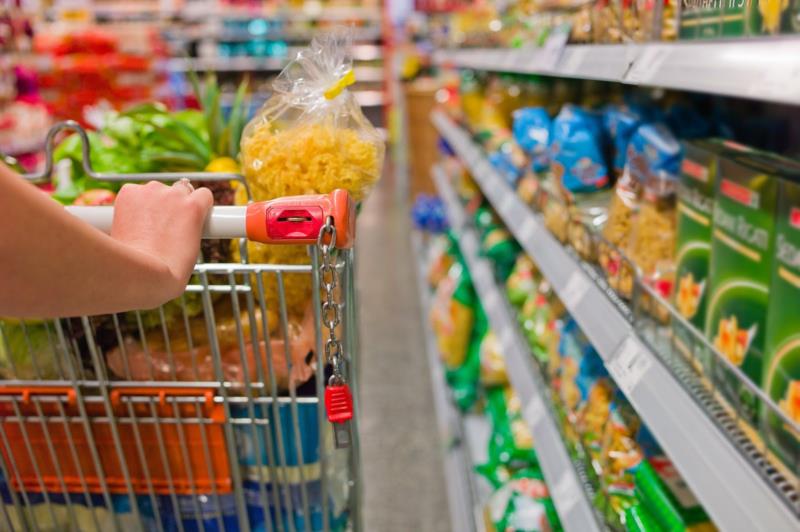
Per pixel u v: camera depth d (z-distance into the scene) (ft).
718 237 2.98
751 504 2.33
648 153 3.87
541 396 5.52
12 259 1.75
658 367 3.27
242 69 29.55
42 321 3.43
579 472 4.42
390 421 8.64
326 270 2.69
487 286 7.84
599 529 3.87
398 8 28.22
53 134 3.46
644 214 3.92
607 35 4.17
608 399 4.40
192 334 3.63
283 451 3.44
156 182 2.48
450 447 7.52
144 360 3.53
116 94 12.62
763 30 2.53
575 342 5.19
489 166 8.51
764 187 2.63
